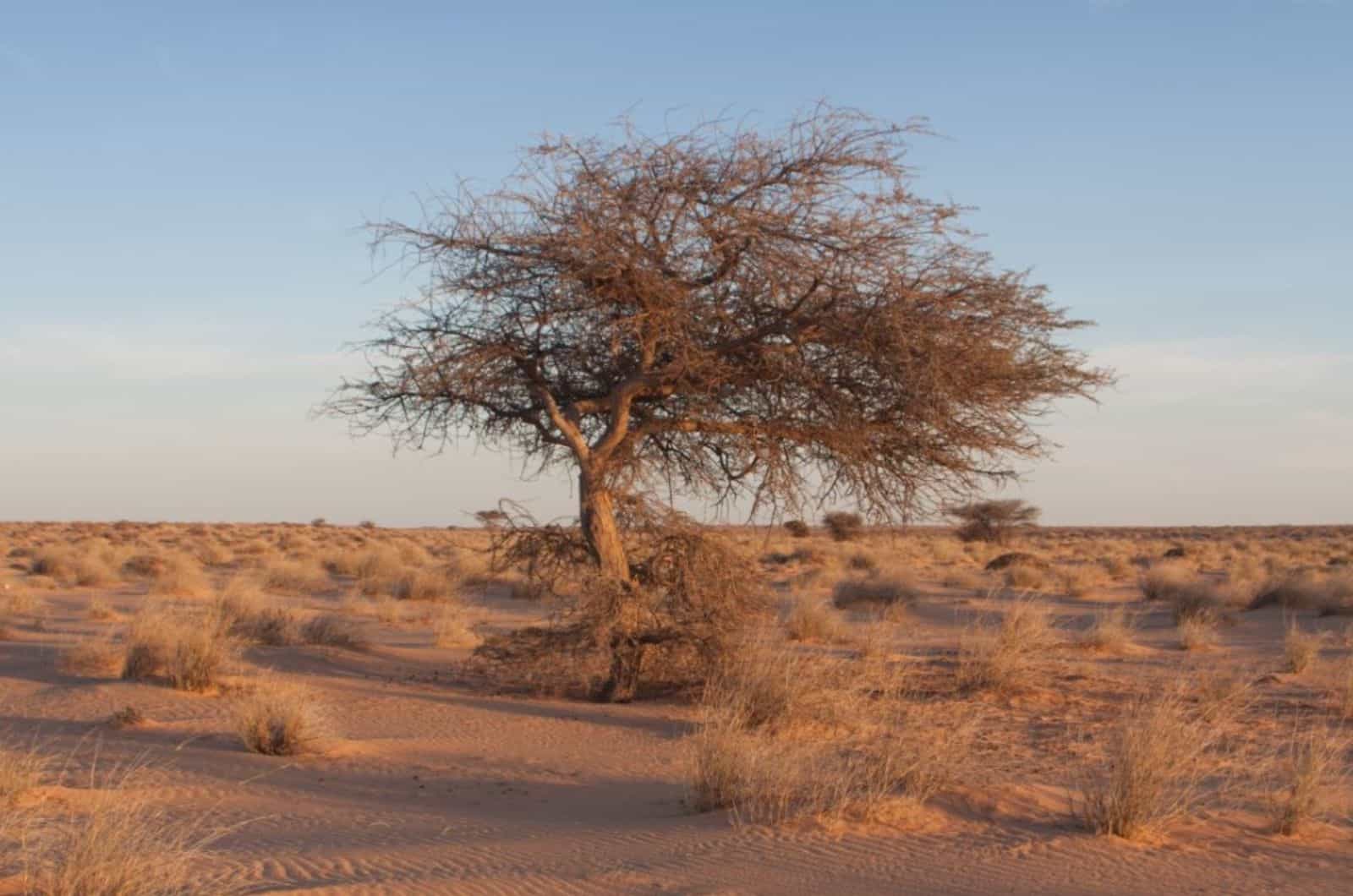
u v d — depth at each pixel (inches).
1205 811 408.5
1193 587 1391.5
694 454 730.8
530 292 655.8
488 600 1503.4
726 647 689.6
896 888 319.0
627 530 711.1
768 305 639.8
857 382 654.5
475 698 719.7
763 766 428.5
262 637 908.0
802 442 675.4
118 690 696.4
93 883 290.5
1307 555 2618.1
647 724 631.2
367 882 327.3
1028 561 2164.1
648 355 668.1
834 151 605.3
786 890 316.2
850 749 516.4
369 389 689.0
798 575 1916.8
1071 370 649.0
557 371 713.6
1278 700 699.4
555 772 517.3
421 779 502.0
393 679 792.3
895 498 684.1
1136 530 5900.6
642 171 621.3
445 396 682.8
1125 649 963.3
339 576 1950.1
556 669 718.5
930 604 1411.2
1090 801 396.8
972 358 615.8
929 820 388.5
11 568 1898.4
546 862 350.9
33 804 402.6
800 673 617.9
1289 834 382.9
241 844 379.9
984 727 612.7
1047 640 887.7
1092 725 618.5
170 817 418.6
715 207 607.2
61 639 957.2
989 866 338.6
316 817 425.4
